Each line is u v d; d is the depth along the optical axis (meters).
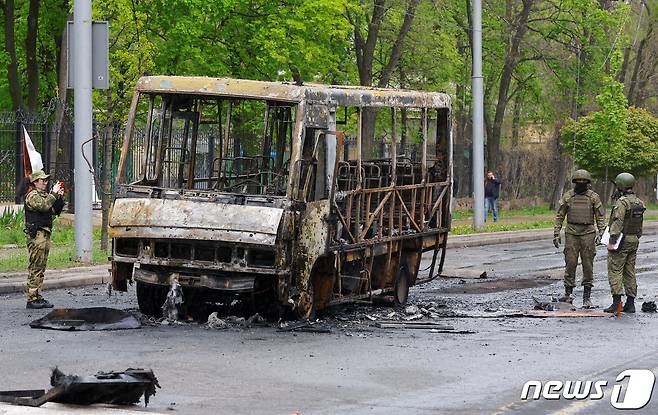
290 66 54.72
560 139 81.44
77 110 32.06
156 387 15.29
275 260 21.05
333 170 22.28
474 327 22.77
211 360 17.70
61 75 56.88
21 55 64.19
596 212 26.89
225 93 21.97
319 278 22.38
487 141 83.88
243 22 54.00
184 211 21.34
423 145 26.95
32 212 23.48
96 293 26.62
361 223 23.66
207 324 21.56
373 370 17.25
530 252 43.94
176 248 21.55
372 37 60.97
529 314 24.69
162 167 22.72
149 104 22.72
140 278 21.75
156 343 19.23
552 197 83.81
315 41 54.91
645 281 32.75
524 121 91.69
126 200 21.77
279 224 21.03
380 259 25.12
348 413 14.02
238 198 21.30
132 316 21.25
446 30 70.50
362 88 24.22
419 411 14.23
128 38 39.19
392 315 24.16
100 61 32.25
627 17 76.94
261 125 22.48
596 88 78.75
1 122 51.03
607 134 76.00
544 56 77.81
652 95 98.06
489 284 31.34
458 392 15.60
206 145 23.03
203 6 52.16
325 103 22.20
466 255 42.16
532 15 80.12
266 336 20.48
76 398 13.50
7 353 17.97
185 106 22.77
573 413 14.48
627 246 25.36
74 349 18.44
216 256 21.20
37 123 50.56
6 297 25.69
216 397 14.83
